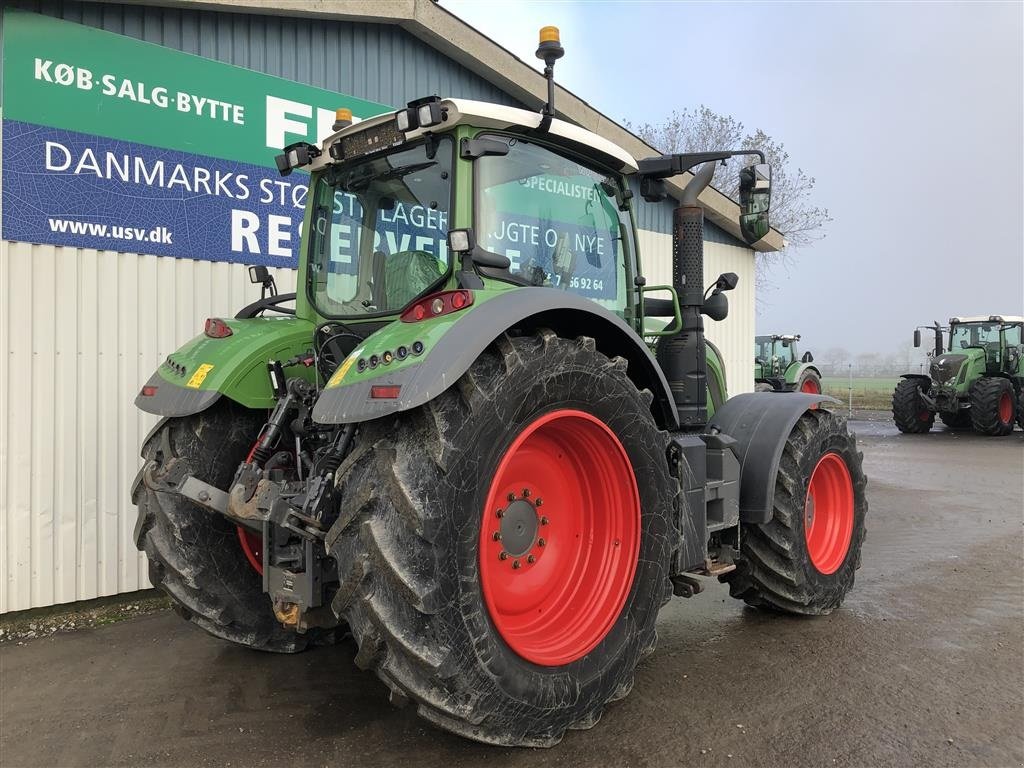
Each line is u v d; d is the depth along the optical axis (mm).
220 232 4934
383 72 5715
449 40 5875
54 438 4289
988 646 3670
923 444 13516
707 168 3906
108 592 4480
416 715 2982
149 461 3277
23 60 4137
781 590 3984
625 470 2900
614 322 2916
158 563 3240
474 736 2393
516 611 2760
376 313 3172
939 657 3529
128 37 4492
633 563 2910
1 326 4102
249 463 2840
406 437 2354
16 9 4105
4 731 2902
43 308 4238
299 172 5316
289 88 5215
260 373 3260
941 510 7199
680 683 3248
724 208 8797
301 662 3564
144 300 4613
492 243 2980
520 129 3051
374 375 2375
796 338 18891
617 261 3621
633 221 3758
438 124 2814
